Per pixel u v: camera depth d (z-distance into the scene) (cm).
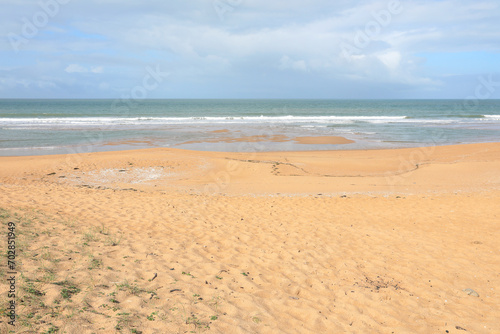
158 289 418
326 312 408
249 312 385
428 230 777
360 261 591
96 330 311
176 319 349
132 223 733
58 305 346
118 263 489
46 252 484
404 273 548
